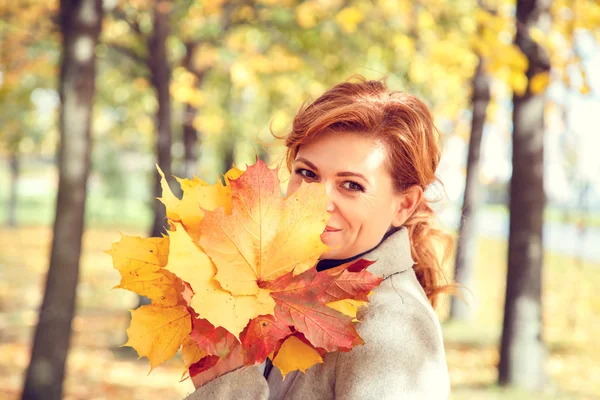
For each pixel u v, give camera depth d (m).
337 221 1.37
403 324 1.32
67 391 6.84
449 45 7.29
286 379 1.44
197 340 1.10
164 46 8.75
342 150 1.37
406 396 1.24
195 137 11.19
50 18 8.03
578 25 5.48
